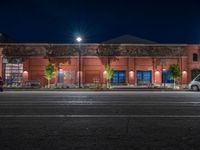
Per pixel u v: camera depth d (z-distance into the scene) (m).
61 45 56.28
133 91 41.41
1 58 56.00
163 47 56.81
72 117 14.09
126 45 56.56
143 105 19.83
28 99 24.86
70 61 56.34
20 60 56.03
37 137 9.60
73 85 54.06
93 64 56.41
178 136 9.77
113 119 13.50
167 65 56.88
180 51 56.78
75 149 8.06
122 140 9.16
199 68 56.88
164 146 8.39
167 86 52.72
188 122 12.70
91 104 20.42
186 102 22.20
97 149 8.06
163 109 17.50
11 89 44.97
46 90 43.22
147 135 9.94
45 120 13.17
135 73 56.62
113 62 56.53
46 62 56.25
